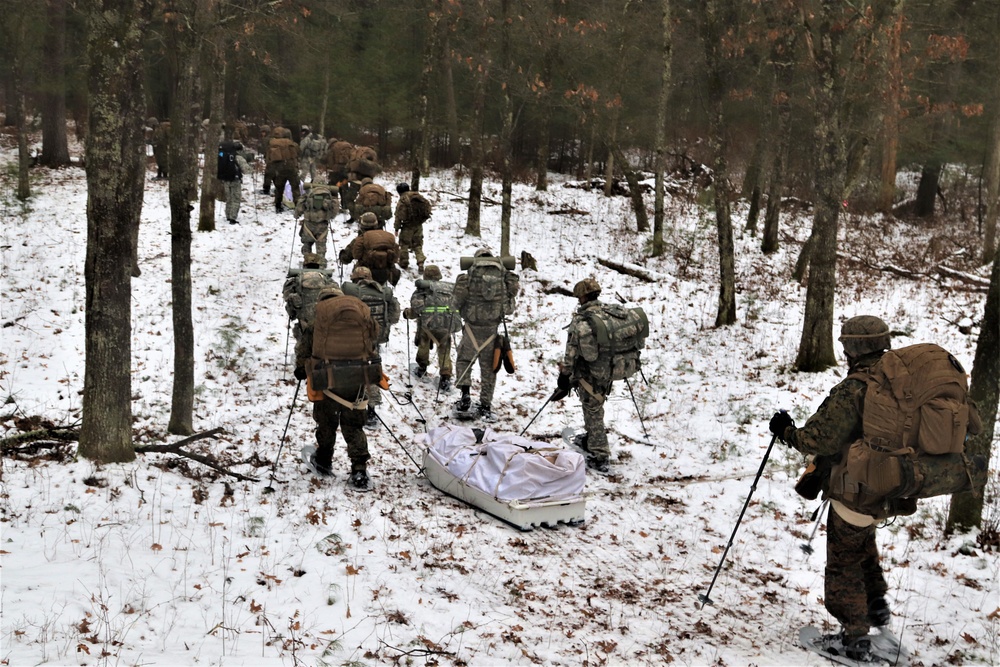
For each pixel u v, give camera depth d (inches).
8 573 197.6
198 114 685.3
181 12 333.7
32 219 672.4
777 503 311.1
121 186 261.0
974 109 698.2
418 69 1072.2
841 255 816.3
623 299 622.2
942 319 597.3
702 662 197.5
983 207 1176.8
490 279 385.1
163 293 527.5
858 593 201.5
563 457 287.7
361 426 298.0
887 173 1087.0
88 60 257.3
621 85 824.3
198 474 283.9
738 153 1002.1
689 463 352.5
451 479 300.2
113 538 223.0
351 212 759.7
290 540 239.8
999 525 272.1
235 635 184.2
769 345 532.1
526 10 751.7
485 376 394.9
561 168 1341.0
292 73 1001.5
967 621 221.8
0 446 277.9
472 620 207.2
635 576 248.8
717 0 582.6
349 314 289.6
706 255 765.9
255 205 824.9
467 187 984.9
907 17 684.1
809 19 528.1
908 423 184.9
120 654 169.8
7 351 407.2
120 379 271.9
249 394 396.2
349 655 181.6
